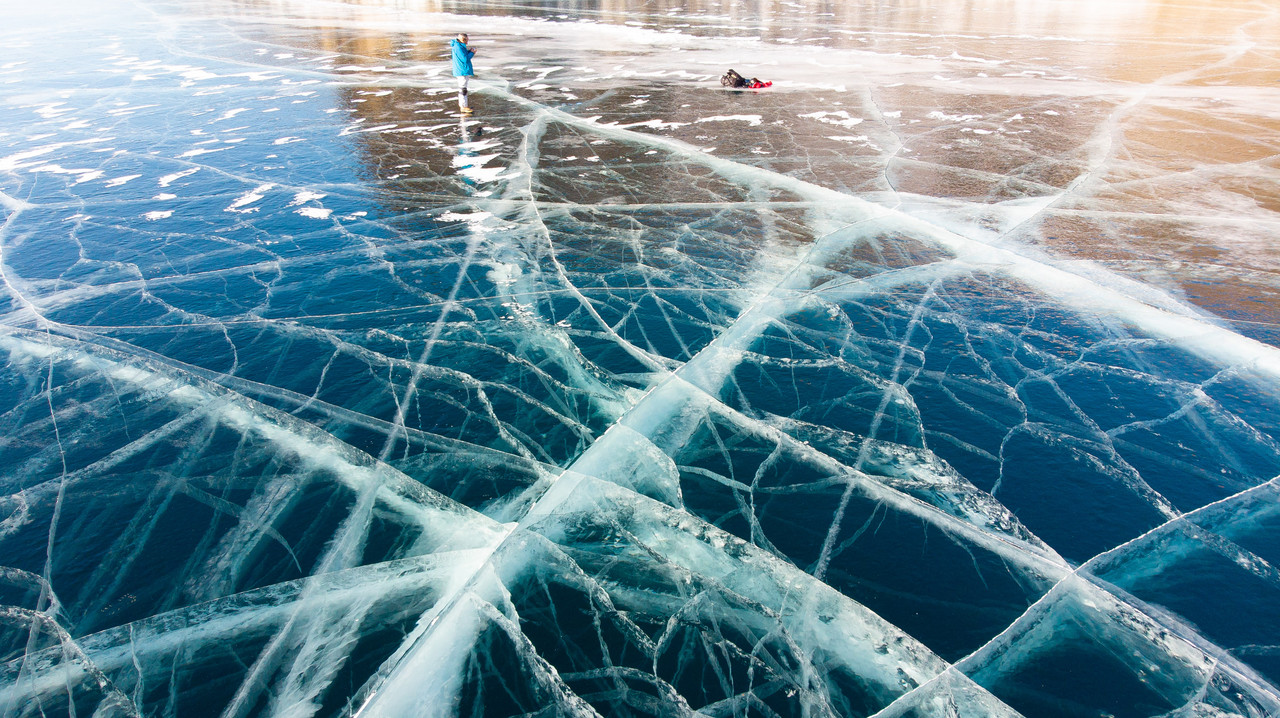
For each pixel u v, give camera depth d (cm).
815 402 502
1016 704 307
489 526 399
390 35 1967
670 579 366
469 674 317
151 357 557
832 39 1788
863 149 987
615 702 306
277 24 2198
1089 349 557
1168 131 1040
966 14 2217
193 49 1839
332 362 548
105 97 1360
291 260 709
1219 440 463
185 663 327
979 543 389
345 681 315
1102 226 750
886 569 373
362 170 952
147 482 435
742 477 436
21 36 2092
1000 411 492
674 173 916
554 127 1110
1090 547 387
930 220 770
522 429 476
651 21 2114
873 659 328
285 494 423
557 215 802
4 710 311
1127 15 2128
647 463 444
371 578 367
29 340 580
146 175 948
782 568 373
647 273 676
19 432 480
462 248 729
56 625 347
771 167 927
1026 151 968
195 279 674
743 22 2070
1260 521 401
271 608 352
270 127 1149
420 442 464
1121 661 327
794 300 627
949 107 1177
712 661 326
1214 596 359
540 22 2136
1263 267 665
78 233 777
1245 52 1544
